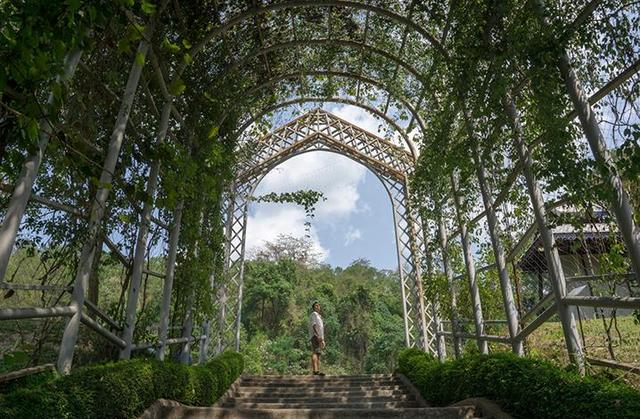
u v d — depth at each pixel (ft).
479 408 10.36
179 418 10.02
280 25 19.74
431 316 29.71
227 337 29.50
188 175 10.14
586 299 10.24
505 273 14.87
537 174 10.29
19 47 5.23
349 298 75.51
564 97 10.05
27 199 7.72
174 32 15.72
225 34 18.45
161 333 15.39
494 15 12.44
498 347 19.51
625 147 7.43
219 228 20.59
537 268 19.17
